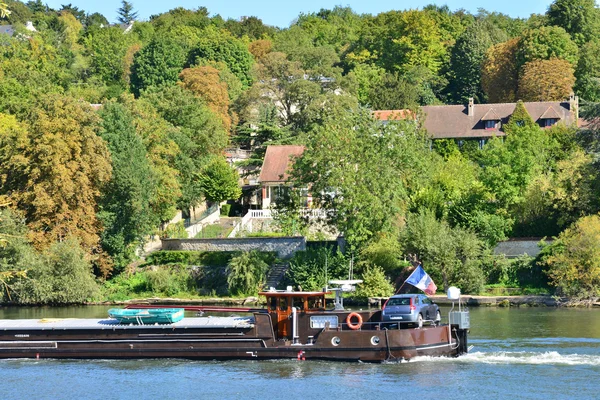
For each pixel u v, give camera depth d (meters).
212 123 188.75
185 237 157.12
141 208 143.25
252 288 137.12
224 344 84.31
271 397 71.06
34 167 135.62
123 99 164.50
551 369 77.88
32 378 78.88
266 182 183.25
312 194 137.88
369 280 127.81
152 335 85.19
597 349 85.88
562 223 142.00
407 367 79.44
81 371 81.19
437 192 151.12
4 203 130.38
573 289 126.50
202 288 141.62
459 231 133.88
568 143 177.75
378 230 135.50
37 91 195.62
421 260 134.25
